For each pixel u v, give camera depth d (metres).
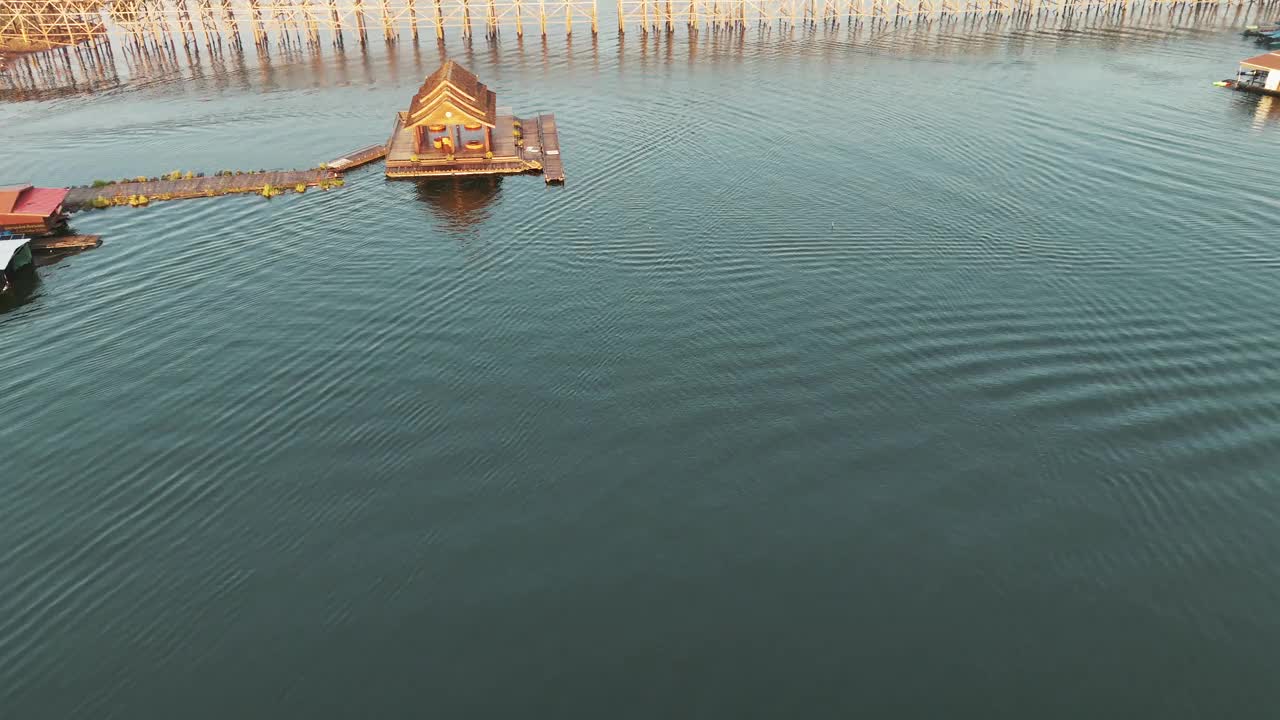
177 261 66.81
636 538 38.62
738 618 34.62
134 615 35.78
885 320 54.53
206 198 79.31
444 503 41.00
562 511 40.25
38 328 57.59
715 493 41.06
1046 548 37.47
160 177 83.06
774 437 44.50
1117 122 94.56
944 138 90.00
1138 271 60.22
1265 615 34.22
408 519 40.12
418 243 68.62
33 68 127.94
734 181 79.25
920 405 46.47
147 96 113.94
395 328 55.81
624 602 35.44
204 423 47.31
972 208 71.88
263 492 42.19
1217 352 50.16
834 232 67.50
